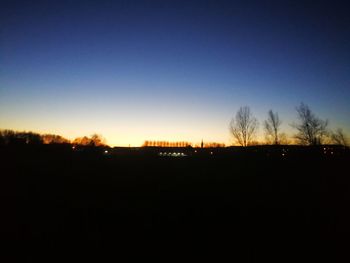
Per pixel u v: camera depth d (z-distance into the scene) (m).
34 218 14.99
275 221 14.63
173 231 13.01
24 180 30.27
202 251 10.51
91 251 10.45
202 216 15.80
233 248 10.80
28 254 10.05
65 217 15.33
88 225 13.86
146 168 45.25
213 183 29.81
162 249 10.70
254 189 25.55
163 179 32.81
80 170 40.69
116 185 27.97
